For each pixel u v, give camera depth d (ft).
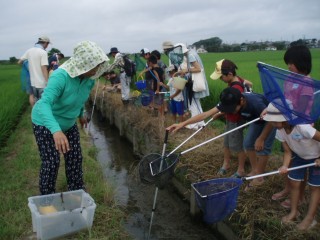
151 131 21.57
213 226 13.51
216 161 16.28
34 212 10.78
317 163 9.99
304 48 10.50
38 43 25.09
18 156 19.13
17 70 101.60
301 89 9.45
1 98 34.12
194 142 18.57
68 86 11.33
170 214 15.16
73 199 12.34
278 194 12.34
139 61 34.76
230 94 12.37
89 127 30.83
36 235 11.44
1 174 16.52
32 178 16.02
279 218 11.13
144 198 16.78
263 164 13.33
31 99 26.11
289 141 10.55
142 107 27.27
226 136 14.60
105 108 35.32
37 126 11.86
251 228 11.05
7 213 12.66
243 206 11.95
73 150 13.04
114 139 28.19
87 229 11.71
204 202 10.93
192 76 20.83
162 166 13.02
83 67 11.19
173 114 23.04
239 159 14.19
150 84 26.71
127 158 23.18
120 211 13.56
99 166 18.65
